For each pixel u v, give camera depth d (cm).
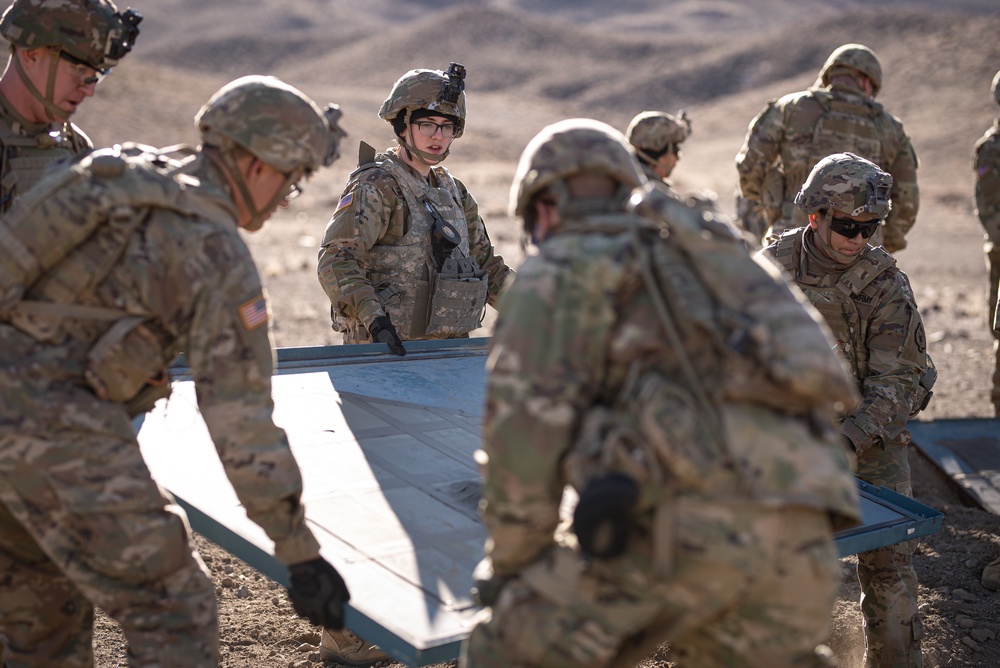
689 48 16538
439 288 779
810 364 347
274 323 1622
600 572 358
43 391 421
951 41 9931
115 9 591
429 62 16512
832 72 1095
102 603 425
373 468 534
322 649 687
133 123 5359
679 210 370
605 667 369
